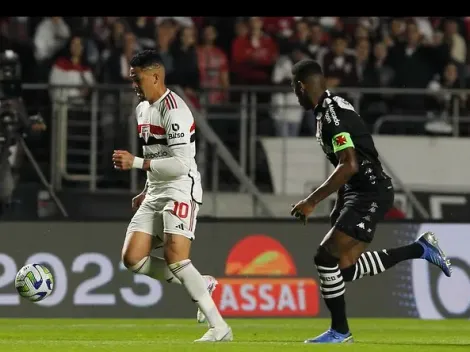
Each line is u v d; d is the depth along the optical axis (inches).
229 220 1509.6
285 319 1478.8
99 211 1790.1
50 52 2003.0
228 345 848.3
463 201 1903.3
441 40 2171.5
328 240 939.3
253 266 1504.7
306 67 941.2
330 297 939.3
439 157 1946.4
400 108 2041.1
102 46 2010.3
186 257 912.9
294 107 1847.9
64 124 1814.7
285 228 1514.5
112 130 1840.6
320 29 2118.6
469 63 2161.7
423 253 1043.9
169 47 1984.5
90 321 1411.2
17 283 1024.9
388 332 1188.5
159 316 1478.8
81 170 1852.9
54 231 1485.0
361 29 2097.7
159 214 933.8
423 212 1852.9
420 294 1513.3
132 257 938.1
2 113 1578.5
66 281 1477.6
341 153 915.4
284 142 1899.6
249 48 2063.2
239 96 2020.2
